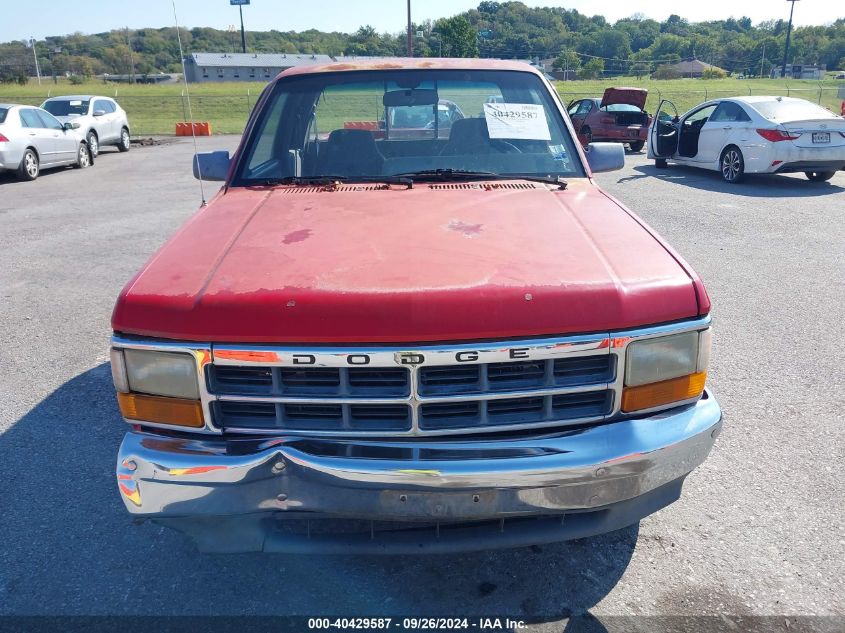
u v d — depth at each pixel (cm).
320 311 208
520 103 366
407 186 324
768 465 338
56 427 382
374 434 214
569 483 214
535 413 220
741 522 295
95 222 931
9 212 1015
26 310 578
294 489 212
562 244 248
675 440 223
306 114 362
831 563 270
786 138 1086
